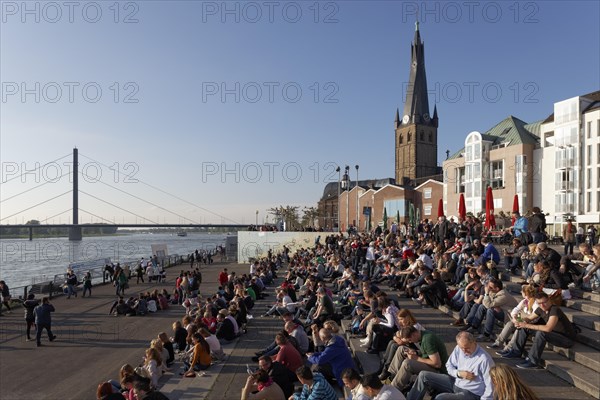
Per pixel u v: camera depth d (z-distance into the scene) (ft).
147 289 114.01
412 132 409.08
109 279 135.64
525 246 58.70
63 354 51.75
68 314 77.71
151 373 37.96
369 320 42.39
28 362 48.57
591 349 30.48
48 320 56.54
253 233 198.49
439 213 104.58
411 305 55.67
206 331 43.91
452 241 79.82
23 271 250.16
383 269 77.20
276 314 67.56
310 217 444.96
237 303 57.11
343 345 32.45
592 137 169.17
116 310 76.79
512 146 197.36
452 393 23.93
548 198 185.26
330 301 51.55
